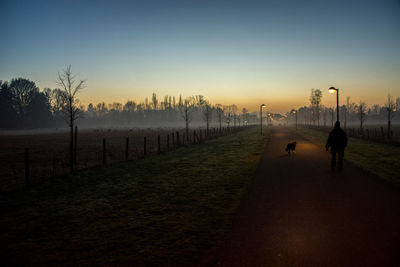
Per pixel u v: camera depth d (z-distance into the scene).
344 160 13.12
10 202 7.17
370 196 6.75
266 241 4.24
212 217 5.50
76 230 5.07
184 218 5.50
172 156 16.55
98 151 21.00
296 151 17.84
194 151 19.33
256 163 12.81
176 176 10.20
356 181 8.52
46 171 12.43
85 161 15.37
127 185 8.92
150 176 10.37
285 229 4.71
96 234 4.82
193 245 4.20
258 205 6.20
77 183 9.49
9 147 26.14
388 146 20.05
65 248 4.29
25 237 4.79
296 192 7.27
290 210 5.77
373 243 4.08
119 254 3.99
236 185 8.38
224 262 3.61
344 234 4.44
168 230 4.87
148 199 7.11
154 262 3.69
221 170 11.19
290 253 3.81
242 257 3.74
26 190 8.55
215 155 16.58
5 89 84.88
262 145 22.86
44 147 25.73
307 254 3.77
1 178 10.91
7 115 83.88
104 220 5.57
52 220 5.68
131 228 5.04
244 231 4.69
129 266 3.61
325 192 7.20
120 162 14.34
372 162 12.34
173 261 3.70
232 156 15.83
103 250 4.16
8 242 4.59
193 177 9.89
